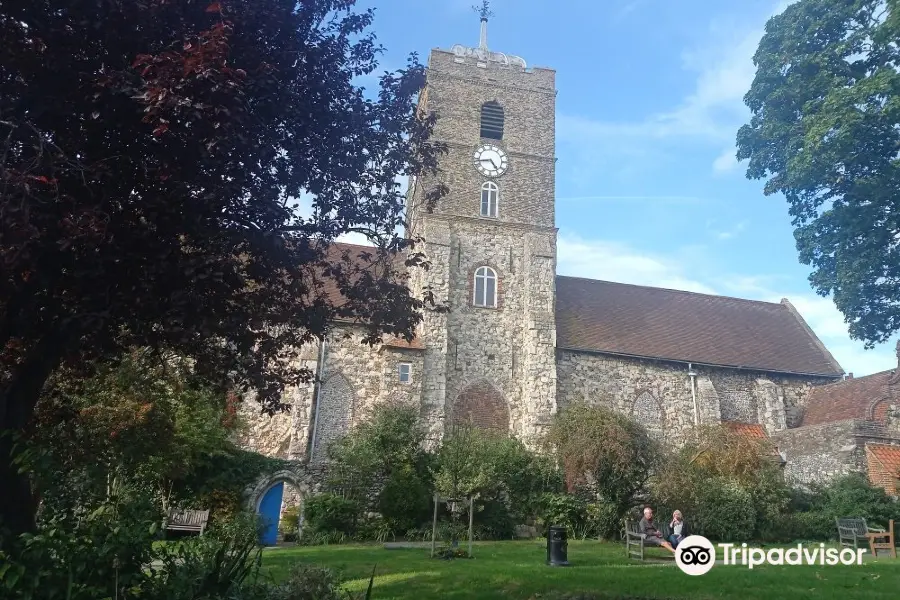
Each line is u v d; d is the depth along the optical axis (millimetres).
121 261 7633
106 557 6531
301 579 8312
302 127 9195
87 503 7328
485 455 24094
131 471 12102
